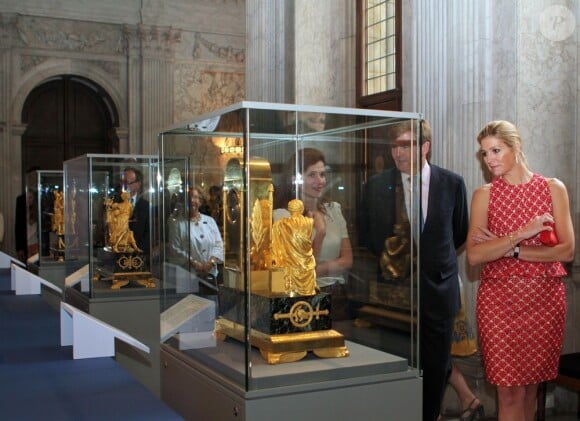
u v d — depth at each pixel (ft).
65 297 26.21
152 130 55.88
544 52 17.87
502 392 12.37
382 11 24.67
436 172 13.83
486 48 17.89
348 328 10.70
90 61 55.11
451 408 17.69
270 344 9.93
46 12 53.57
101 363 11.78
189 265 11.48
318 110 10.05
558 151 17.98
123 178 21.90
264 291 9.86
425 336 13.60
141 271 22.00
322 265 10.63
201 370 10.96
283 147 10.11
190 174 11.49
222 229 10.19
